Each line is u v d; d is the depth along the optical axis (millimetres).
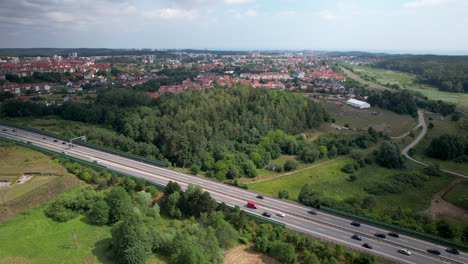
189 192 96812
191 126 161875
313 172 145250
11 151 133250
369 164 158250
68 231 80438
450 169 154875
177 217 94312
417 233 85625
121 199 86812
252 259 77562
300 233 87062
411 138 199375
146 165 134625
